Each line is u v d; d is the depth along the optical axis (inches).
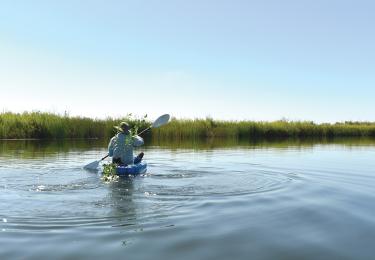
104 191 297.4
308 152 690.8
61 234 189.6
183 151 676.1
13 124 976.3
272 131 1350.9
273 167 459.8
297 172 418.6
